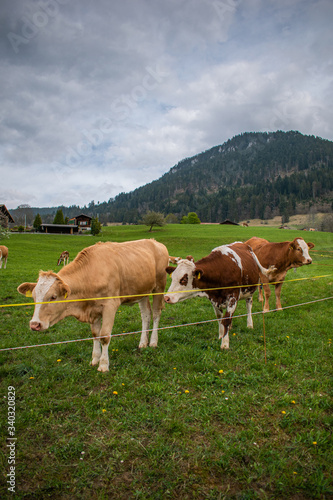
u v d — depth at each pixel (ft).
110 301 16.53
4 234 115.34
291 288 38.14
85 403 13.04
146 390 14.02
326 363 16.49
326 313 26.43
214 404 12.99
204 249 131.54
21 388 14.38
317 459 10.03
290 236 157.69
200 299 32.42
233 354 17.85
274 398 13.41
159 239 169.17
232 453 10.19
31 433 11.45
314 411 12.42
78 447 10.63
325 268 59.72
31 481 9.38
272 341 19.95
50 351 18.66
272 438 11.05
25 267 64.90
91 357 17.72
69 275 15.61
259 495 8.86
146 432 11.35
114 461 10.03
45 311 14.47
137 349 18.99
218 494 8.88
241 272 19.97
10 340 20.52
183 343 19.99
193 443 10.82
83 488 9.11
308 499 8.77
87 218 294.05
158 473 9.57
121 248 18.70
